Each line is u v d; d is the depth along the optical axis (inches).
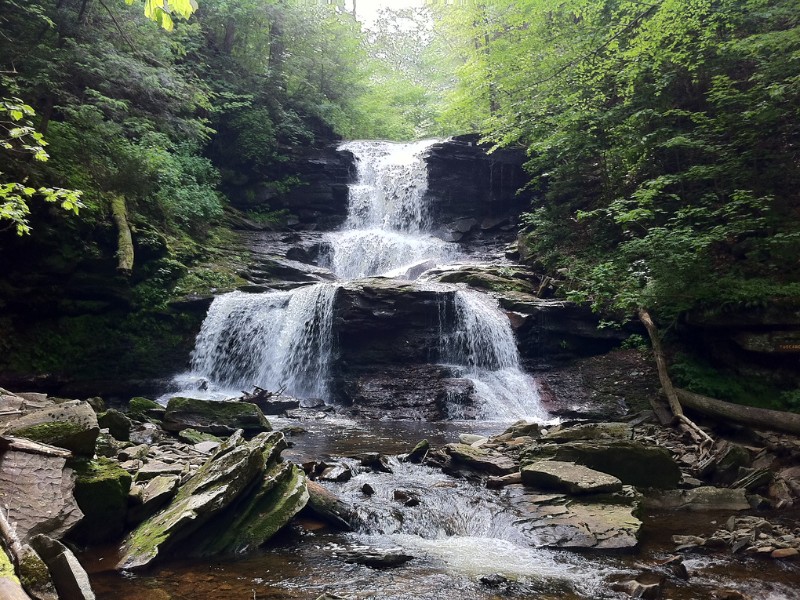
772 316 398.6
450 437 404.8
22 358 518.9
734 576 189.6
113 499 194.7
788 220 454.6
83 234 554.6
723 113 498.6
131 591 164.6
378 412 509.0
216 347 618.2
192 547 195.5
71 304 558.6
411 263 847.1
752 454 336.8
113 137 629.0
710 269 464.8
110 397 535.8
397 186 981.8
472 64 880.9
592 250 644.7
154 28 685.3
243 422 349.4
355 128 1198.9
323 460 313.3
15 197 293.9
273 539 214.8
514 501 252.7
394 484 277.0
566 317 591.8
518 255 783.7
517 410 512.1
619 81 585.9
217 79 912.3
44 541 131.3
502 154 927.7
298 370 598.9
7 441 175.9
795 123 487.8
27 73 533.3
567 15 744.3
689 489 289.1
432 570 191.6
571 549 213.0
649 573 190.4
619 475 287.6
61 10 578.9
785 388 400.2
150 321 606.5
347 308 584.1
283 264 736.3
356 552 201.9
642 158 574.9
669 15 541.3
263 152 906.1
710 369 452.1
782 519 251.8
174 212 703.7
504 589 176.9
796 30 436.5
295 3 1042.1
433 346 585.6
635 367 526.0
